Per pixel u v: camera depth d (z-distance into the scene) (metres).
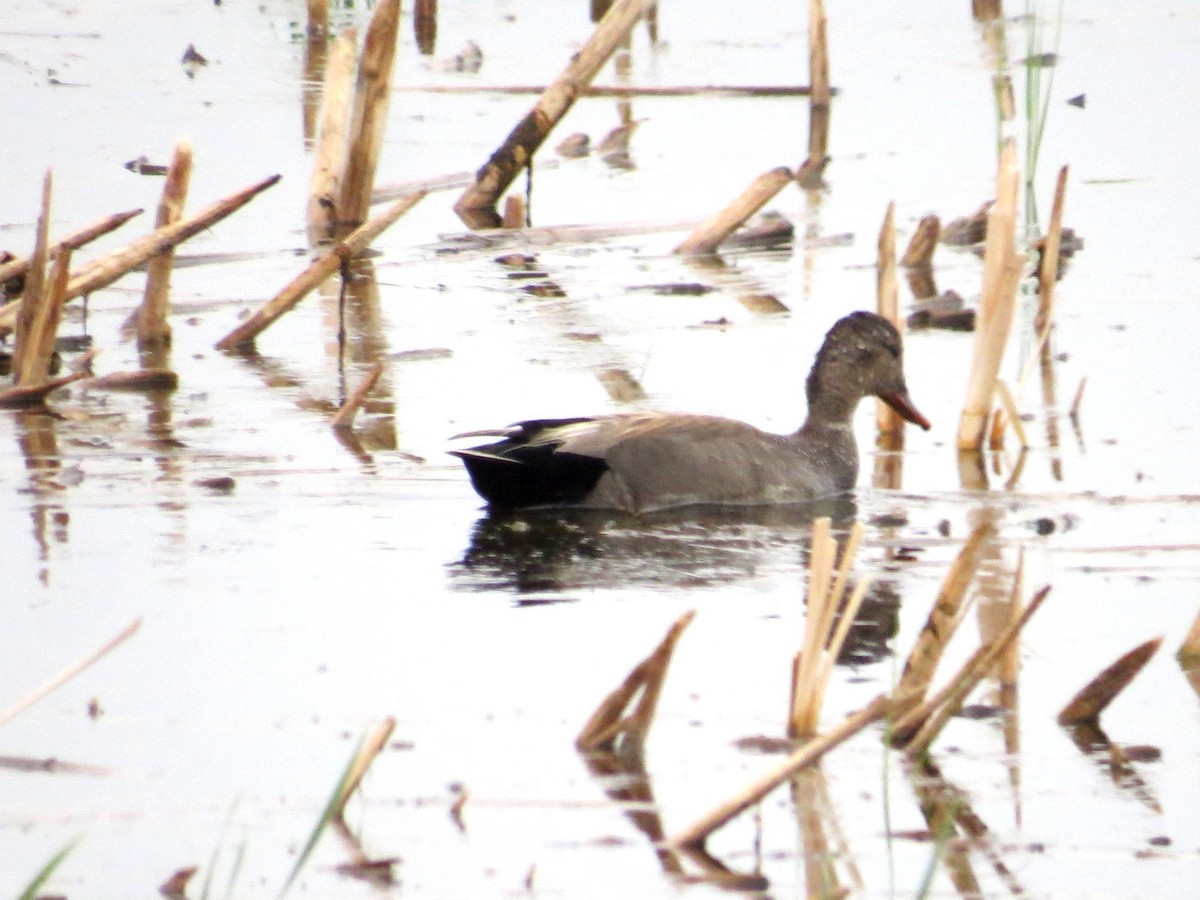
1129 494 14.28
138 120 26.38
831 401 14.96
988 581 12.41
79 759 9.35
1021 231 21.83
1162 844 8.74
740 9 33.47
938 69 29.39
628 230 22.38
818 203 23.62
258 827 8.70
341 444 15.23
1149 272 20.52
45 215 15.98
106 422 15.67
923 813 9.06
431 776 9.30
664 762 9.52
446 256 21.55
